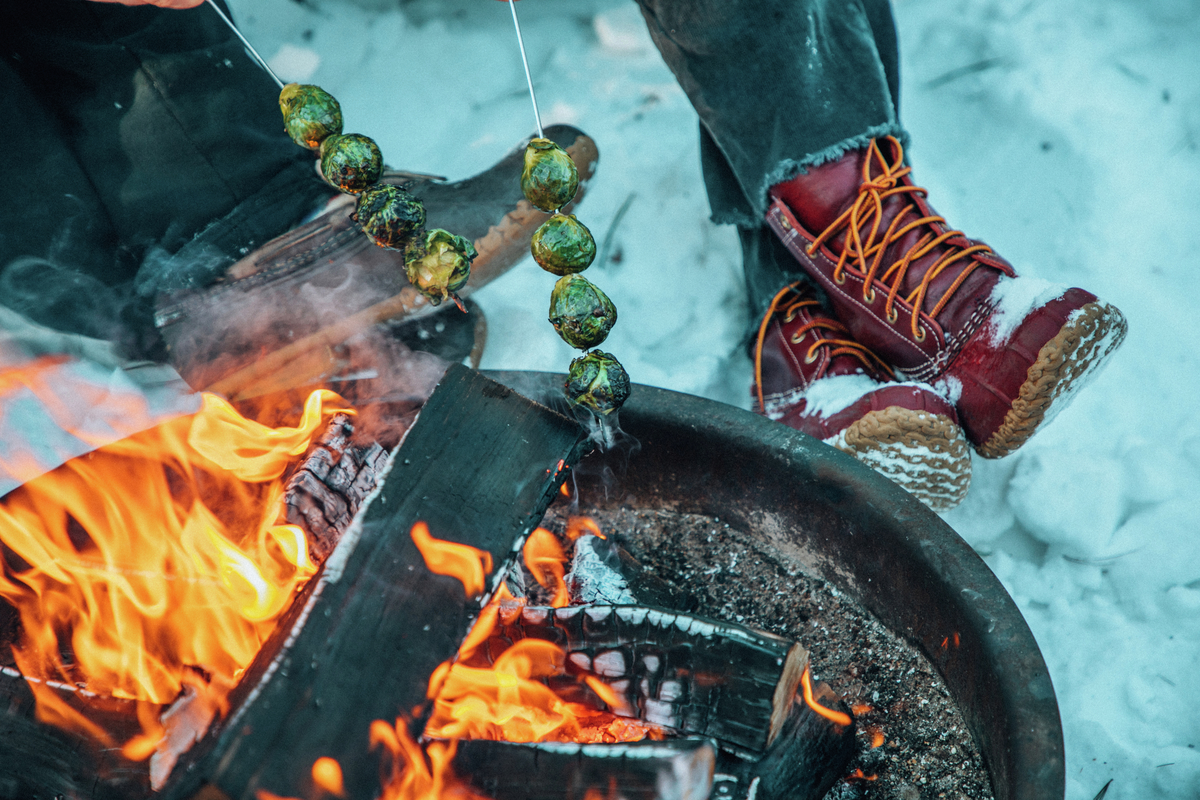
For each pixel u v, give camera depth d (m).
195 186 1.37
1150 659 1.29
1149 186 1.77
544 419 0.95
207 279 1.35
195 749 0.78
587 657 0.92
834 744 0.93
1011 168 1.88
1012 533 1.50
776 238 1.62
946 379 1.38
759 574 1.19
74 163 1.32
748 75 1.44
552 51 2.27
